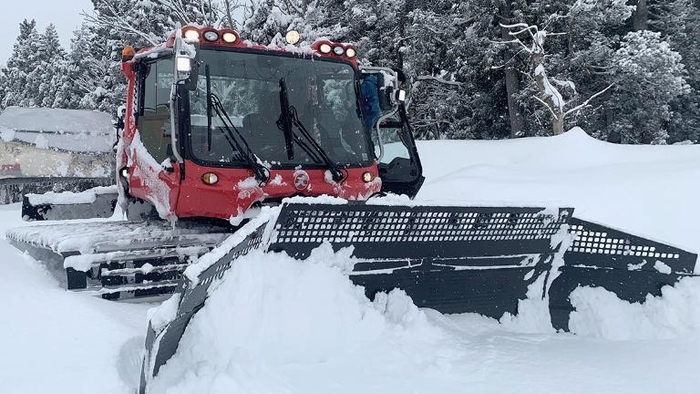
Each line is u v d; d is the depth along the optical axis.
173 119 4.82
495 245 4.70
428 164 14.05
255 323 3.60
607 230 5.01
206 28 5.16
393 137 6.45
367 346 3.84
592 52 24.09
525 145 13.66
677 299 4.91
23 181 7.01
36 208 7.38
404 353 3.81
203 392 3.05
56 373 3.15
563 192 9.50
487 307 4.86
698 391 3.43
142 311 4.41
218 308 3.52
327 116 5.51
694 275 5.07
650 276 5.05
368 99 5.86
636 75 24.14
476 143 14.97
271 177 5.02
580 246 5.05
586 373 3.69
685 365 3.87
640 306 4.99
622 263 5.05
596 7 22.58
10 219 11.89
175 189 4.86
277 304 3.72
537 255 4.91
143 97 5.67
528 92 23.00
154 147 5.43
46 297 4.07
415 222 4.27
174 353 3.45
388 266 4.34
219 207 4.89
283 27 18.02
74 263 4.41
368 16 24.25
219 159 4.97
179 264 4.82
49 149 7.13
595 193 9.30
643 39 24.23
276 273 3.79
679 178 9.23
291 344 3.66
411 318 4.14
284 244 3.91
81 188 9.79
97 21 18.66
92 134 7.41
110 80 27.89
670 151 12.03
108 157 7.44
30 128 7.09
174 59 4.75
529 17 22.66
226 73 5.19
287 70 5.41
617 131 26.62
